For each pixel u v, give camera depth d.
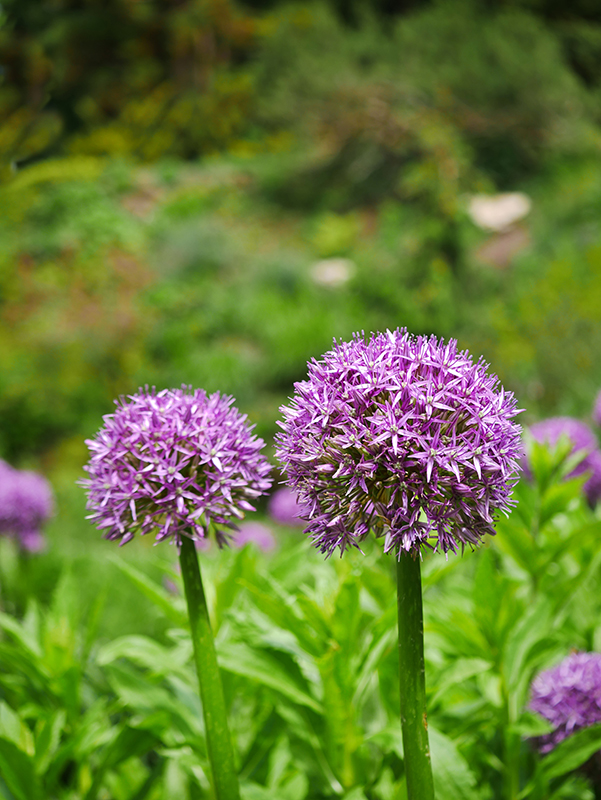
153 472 1.87
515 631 2.48
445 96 20.47
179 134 27.53
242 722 2.60
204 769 2.11
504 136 20.97
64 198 20.45
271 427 13.46
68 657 2.67
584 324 11.24
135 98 28.33
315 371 1.70
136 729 2.32
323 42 22.69
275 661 2.14
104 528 1.94
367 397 1.62
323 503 1.65
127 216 21.23
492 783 2.51
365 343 1.74
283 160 24.42
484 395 1.64
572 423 3.90
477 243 17.36
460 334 14.42
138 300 17.91
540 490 2.95
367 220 21.50
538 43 20.28
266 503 7.62
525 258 16.30
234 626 2.28
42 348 15.79
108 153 26.58
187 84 28.39
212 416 1.92
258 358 15.48
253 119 27.12
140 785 2.61
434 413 1.62
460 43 20.84
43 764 2.34
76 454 13.75
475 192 17.45
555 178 19.50
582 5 23.11
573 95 19.97
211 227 20.89
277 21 26.14
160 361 16.19
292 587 2.75
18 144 12.23
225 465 1.88
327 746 2.20
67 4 27.48
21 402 14.40
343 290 16.80
